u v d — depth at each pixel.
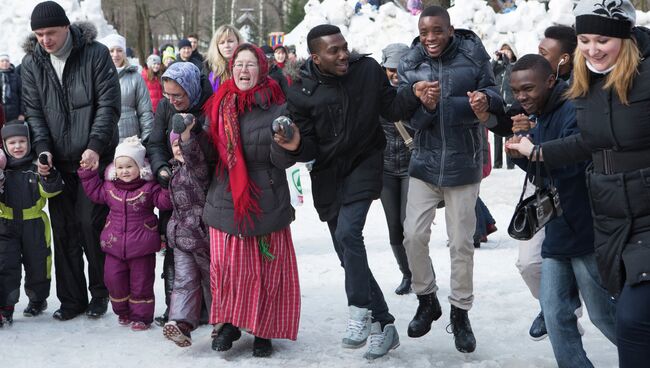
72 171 6.61
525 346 5.88
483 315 6.64
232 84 5.61
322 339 6.08
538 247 5.43
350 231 5.28
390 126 6.96
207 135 5.62
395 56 6.92
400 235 7.20
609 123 3.92
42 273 6.71
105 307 6.76
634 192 3.89
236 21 61.03
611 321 4.73
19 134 6.53
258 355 5.68
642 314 3.80
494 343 5.95
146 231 6.35
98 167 6.60
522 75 4.72
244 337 6.17
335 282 7.87
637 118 3.84
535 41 21.84
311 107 5.22
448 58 5.45
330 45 5.07
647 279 3.79
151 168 6.32
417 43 5.64
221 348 5.74
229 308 5.62
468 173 5.47
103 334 6.29
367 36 22.95
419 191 5.62
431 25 5.35
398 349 5.82
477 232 9.18
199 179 5.68
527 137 4.40
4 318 6.53
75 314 6.73
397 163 7.00
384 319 5.59
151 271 6.43
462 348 5.58
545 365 5.42
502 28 22.14
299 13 47.38
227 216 5.58
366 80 5.23
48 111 6.55
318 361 5.58
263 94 5.55
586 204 4.61
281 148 5.20
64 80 6.50
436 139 5.47
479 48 5.47
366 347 5.83
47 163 6.21
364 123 5.24
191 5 58.84
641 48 3.85
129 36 52.88
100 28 19.86
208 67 7.34
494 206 11.73
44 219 6.69
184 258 5.90
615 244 3.97
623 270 3.97
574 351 4.85
